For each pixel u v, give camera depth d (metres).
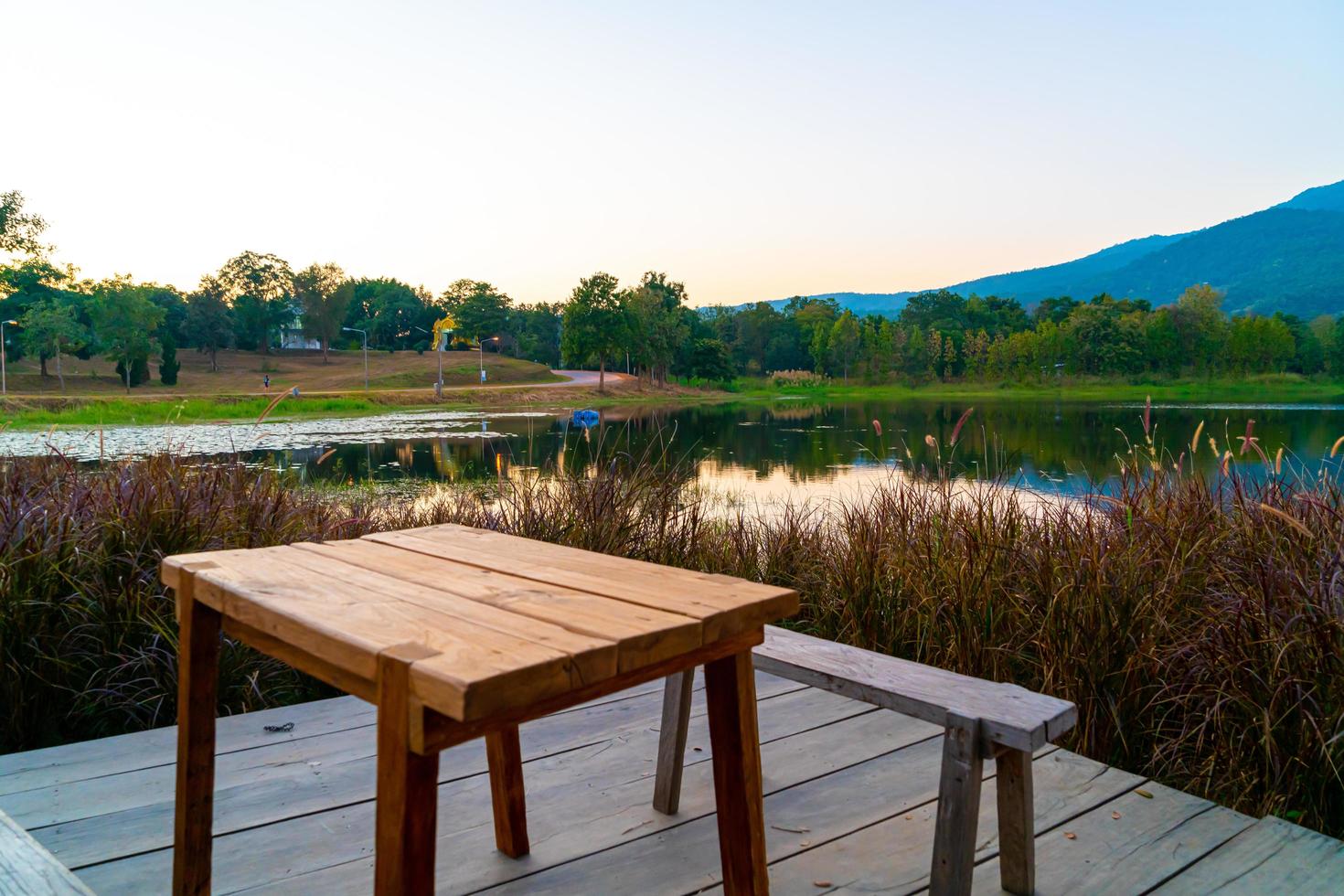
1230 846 1.88
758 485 12.08
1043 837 1.91
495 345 106.38
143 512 2.98
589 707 2.69
